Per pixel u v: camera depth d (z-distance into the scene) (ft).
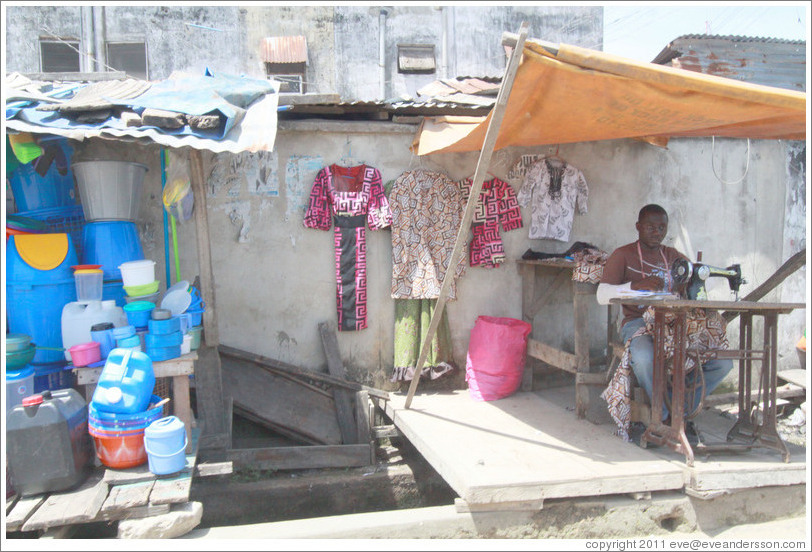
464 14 44.57
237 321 15.98
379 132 16.37
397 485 15.15
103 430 10.69
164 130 12.28
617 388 13.12
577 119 12.13
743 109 10.42
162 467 10.55
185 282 13.37
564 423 14.15
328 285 16.44
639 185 18.43
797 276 20.21
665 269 13.79
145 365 11.02
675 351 11.71
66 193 14.58
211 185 15.65
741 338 12.80
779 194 19.80
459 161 16.94
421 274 16.24
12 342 11.60
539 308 17.24
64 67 41.09
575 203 17.72
